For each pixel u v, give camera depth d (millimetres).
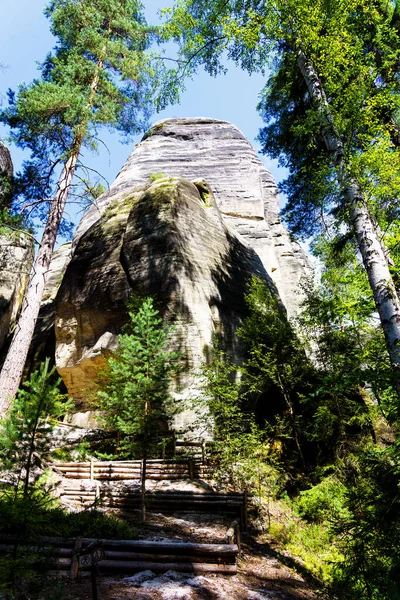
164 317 13289
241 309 15492
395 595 4551
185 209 16281
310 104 12227
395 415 5840
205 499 8117
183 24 10305
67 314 15727
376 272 6828
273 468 10586
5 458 5168
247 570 5613
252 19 9609
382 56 10469
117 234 16766
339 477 10133
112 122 15328
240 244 19594
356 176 7848
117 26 16875
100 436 11008
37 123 13922
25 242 19141
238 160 29281
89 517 5352
